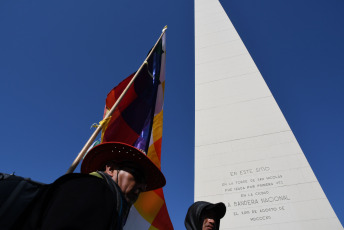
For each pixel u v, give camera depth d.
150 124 4.24
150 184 1.91
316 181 5.95
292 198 5.80
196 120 8.98
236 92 9.54
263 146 7.27
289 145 7.02
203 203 3.17
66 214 0.96
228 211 5.98
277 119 7.95
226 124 8.44
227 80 10.20
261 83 9.48
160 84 5.13
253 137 7.64
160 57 5.48
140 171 1.63
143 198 3.71
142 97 4.32
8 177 1.14
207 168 7.20
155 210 3.71
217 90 9.92
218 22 13.46
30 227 1.04
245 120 8.34
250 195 6.15
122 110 3.79
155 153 4.24
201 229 2.96
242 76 10.11
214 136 8.15
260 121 8.11
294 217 5.49
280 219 5.54
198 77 10.83
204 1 15.26
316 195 5.71
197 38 13.01
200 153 7.72
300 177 6.16
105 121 2.56
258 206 5.88
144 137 3.97
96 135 2.40
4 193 1.05
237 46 11.62
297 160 6.57
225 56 11.38
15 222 1.03
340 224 5.14
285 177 6.28
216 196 6.41
